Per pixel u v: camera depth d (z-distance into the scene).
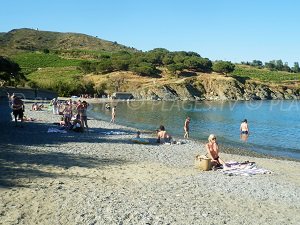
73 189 12.15
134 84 147.88
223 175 15.88
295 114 83.44
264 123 59.59
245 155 26.55
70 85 124.50
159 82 151.62
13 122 33.81
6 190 11.59
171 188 13.18
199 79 163.38
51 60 194.12
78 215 9.77
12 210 9.89
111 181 13.71
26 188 11.93
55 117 42.28
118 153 20.61
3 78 95.50
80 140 24.98
